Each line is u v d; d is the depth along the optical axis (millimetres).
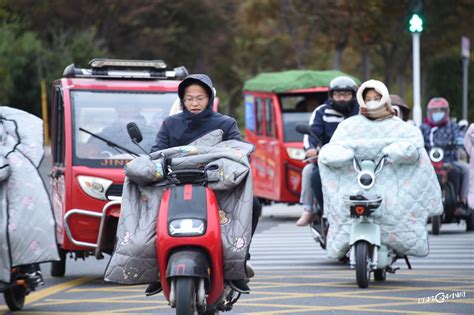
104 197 31266
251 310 24859
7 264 22938
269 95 56219
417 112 61094
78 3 134375
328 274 31750
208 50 150375
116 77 33500
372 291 27766
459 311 24359
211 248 19031
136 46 140375
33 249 23156
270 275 31594
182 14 145875
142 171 19641
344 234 28859
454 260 34875
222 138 20906
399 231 28328
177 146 21047
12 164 23219
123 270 19578
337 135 28859
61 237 31703
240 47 149500
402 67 92750
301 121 55188
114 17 136750
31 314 24781
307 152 32750
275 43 141500
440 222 43906
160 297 27656
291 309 24938
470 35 85812
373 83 28578
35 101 130250
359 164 28578
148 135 32469
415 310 24531
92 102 32719
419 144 28281
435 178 28516
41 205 23328
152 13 139375
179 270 18375
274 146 55438
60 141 33094
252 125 60188
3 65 121750
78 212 31141
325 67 121000
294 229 48750
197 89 20953
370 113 28609
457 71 84875
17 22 132500
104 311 25188
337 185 28984
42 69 130500
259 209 20797
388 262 28828
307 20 96562
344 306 25281
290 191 54375
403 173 28359
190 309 18469
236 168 19625
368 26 87375
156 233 19344
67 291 29109
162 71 33938
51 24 137375
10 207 23078
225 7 149375
